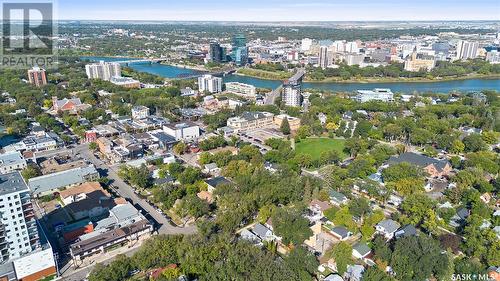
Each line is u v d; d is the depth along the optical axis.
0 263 190.25
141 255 198.75
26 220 195.88
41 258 197.50
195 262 195.62
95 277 185.75
